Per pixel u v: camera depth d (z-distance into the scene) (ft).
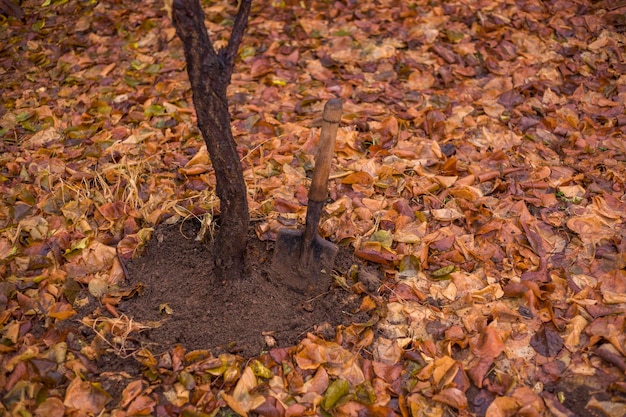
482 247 9.40
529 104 12.46
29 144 12.02
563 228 9.67
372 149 11.39
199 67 7.10
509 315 8.25
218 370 7.56
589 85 12.89
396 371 7.66
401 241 9.45
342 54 14.20
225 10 16.02
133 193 10.16
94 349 7.86
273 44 14.46
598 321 8.07
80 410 7.22
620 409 7.15
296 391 7.48
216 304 8.51
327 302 8.65
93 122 12.51
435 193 10.40
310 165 11.05
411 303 8.56
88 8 16.51
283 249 8.81
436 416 7.20
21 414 7.14
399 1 15.75
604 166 10.79
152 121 12.41
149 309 8.55
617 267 8.84
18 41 15.56
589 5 15.26
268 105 12.74
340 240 9.47
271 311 8.51
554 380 7.52
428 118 11.98
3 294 8.63
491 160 11.08
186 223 9.86
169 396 7.40
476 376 7.54
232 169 7.75
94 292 8.76
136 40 15.21
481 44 14.10
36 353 7.77
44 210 10.16
